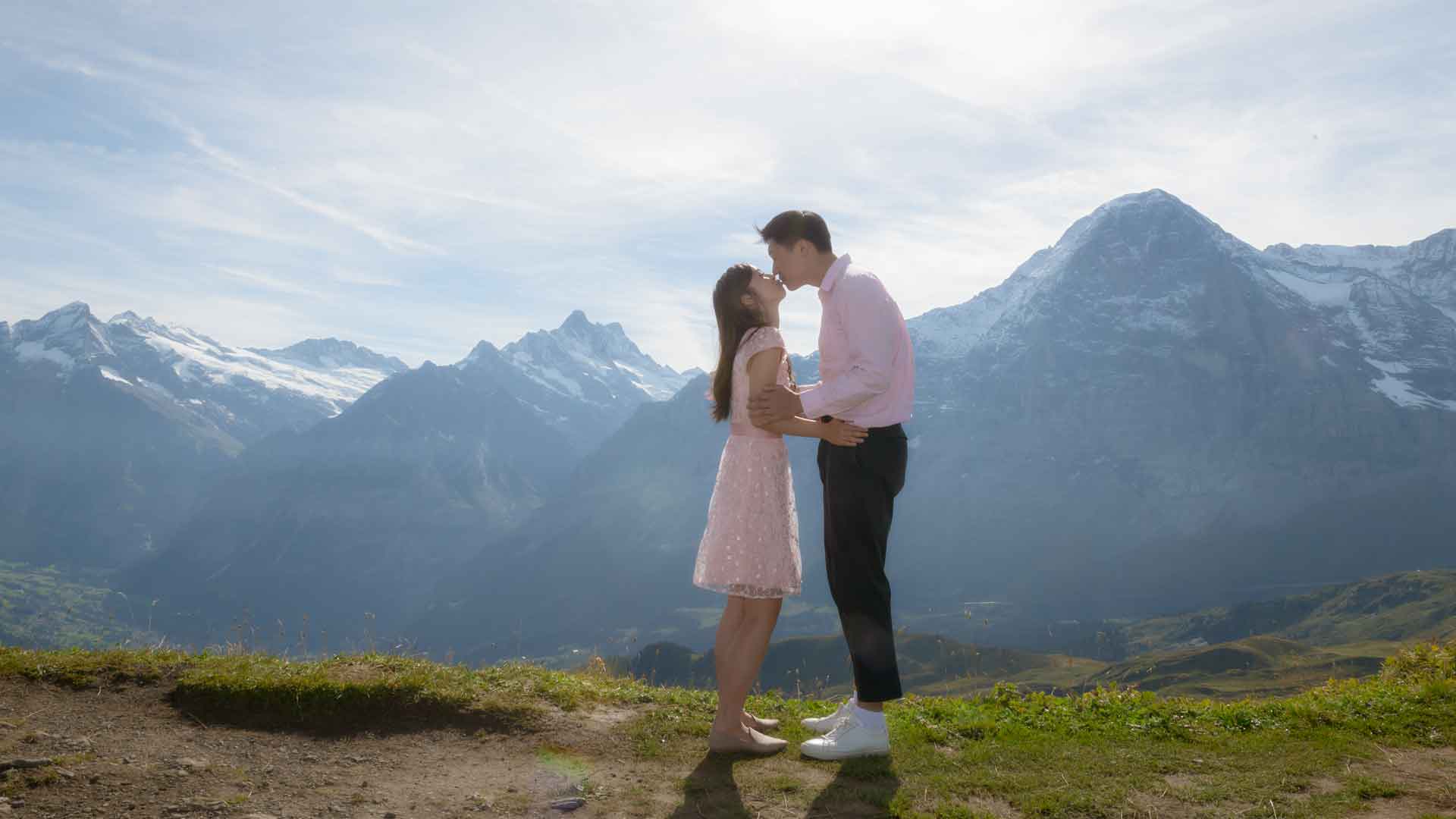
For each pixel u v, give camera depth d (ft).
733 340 18.22
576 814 13.84
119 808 13.43
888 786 15.34
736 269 18.42
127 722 17.62
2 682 19.21
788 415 16.78
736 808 14.19
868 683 16.93
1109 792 14.94
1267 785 15.47
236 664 20.68
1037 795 14.76
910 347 17.70
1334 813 14.08
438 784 15.11
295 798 14.20
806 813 14.03
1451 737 18.63
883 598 17.21
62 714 17.75
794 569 18.07
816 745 16.94
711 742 17.19
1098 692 21.99
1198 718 20.18
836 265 17.54
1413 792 15.14
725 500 17.92
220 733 17.46
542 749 17.01
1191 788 15.25
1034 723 19.72
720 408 18.61
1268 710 20.76
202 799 13.93
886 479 17.22
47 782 14.12
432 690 18.97
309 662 21.57
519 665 22.85
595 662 25.53
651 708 20.02
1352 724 19.70
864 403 16.70
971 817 13.74
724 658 17.48
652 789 15.08
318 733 17.74
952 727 19.04
